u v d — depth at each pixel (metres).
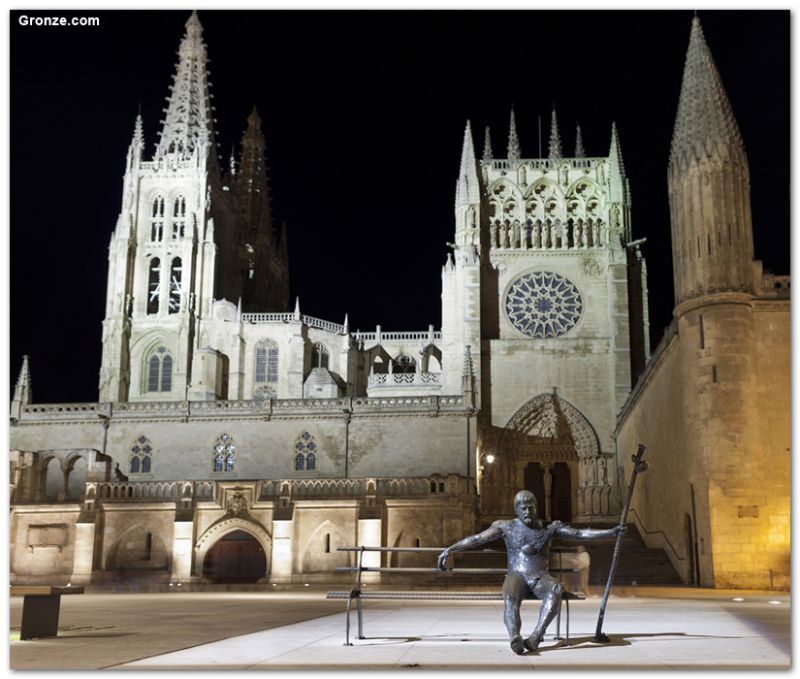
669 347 57.75
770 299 51.53
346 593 17.22
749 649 15.36
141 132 118.56
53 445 81.69
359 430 78.94
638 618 23.80
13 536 66.69
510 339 93.75
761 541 48.25
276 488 65.19
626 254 94.31
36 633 18.72
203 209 114.50
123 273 110.81
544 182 98.94
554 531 15.92
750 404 50.06
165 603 35.81
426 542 63.31
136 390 108.50
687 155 54.03
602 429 90.88
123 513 65.62
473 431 77.62
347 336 107.38
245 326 107.31
